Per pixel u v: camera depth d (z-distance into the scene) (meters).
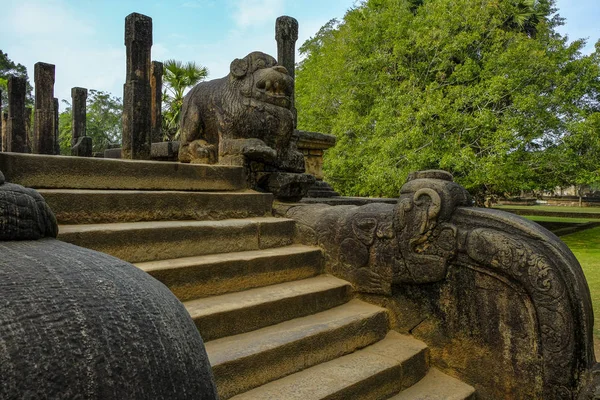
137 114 7.26
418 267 2.91
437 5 13.02
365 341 2.89
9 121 10.55
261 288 2.99
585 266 7.85
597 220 19.67
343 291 3.21
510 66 11.47
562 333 2.36
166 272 2.51
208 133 4.50
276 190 4.11
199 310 2.42
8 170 2.67
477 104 11.71
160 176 3.41
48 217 1.55
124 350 0.93
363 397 2.39
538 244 2.52
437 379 2.81
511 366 2.56
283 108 4.19
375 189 13.34
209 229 3.04
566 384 2.35
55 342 0.87
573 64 12.14
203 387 1.02
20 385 0.79
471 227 2.75
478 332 2.71
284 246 3.58
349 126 13.93
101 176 3.09
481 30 12.22
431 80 13.33
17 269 1.05
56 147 12.21
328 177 15.21
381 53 13.77
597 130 11.28
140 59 7.29
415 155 11.52
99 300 1.01
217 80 4.54
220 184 3.80
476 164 11.10
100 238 2.50
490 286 2.66
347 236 3.32
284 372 2.38
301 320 2.81
